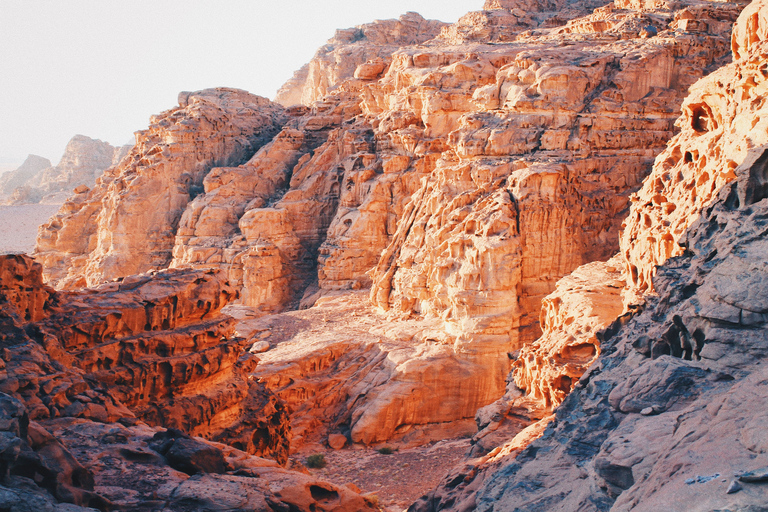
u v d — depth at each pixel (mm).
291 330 36562
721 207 11805
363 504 14625
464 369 30016
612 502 8367
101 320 17359
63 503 9703
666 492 6887
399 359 30531
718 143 17219
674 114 35375
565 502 9352
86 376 16391
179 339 18688
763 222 10281
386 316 37188
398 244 39500
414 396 29328
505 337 30281
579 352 21500
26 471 9836
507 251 30391
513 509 9992
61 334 16641
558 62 36094
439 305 33656
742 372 8844
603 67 35938
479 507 11055
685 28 38656
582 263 32344
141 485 11938
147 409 17562
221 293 20781
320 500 14023
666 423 8750
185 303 19578
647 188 22672
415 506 16250
